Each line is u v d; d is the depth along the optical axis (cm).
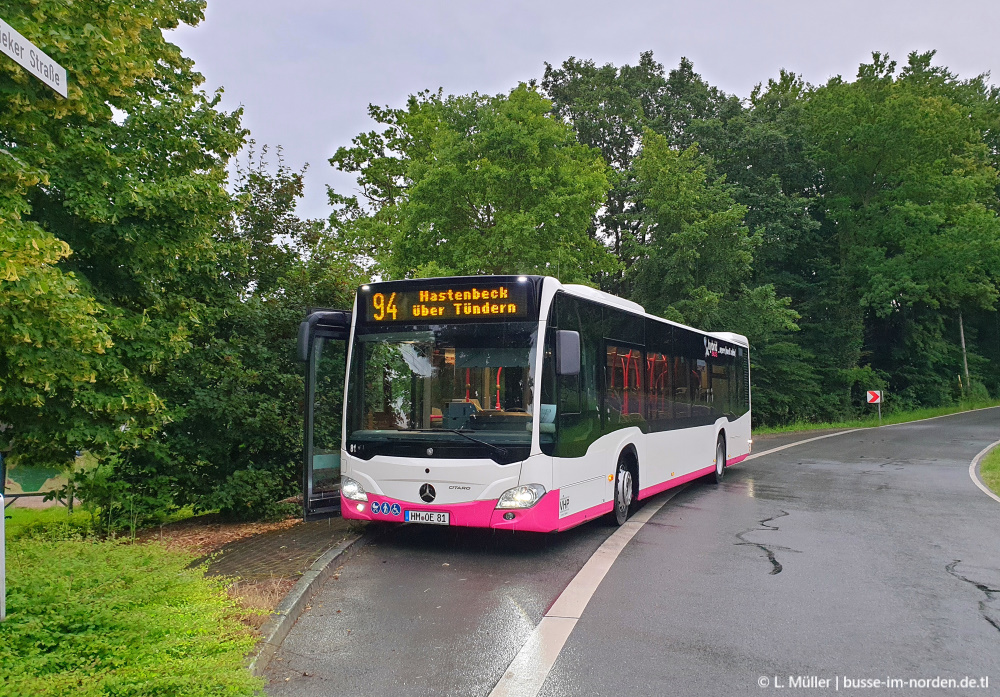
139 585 542
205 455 1128
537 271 2183
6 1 731
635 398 1088
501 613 633
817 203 4759
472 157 2252
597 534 972
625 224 3975
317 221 1566
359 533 920
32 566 569
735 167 4225
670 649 549
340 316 991
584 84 4034
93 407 852
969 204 4369
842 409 4659
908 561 837
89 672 416
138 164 905
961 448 2523
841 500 1304
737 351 1752
